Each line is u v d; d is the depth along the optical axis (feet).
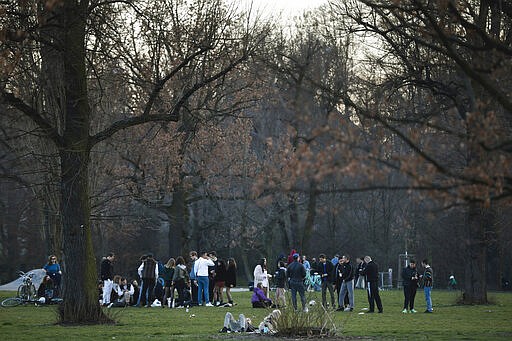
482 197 63.00
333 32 182.19
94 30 150.51
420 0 83.97
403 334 127.75
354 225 481.05
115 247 481.05
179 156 286.87
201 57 178.70
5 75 131.44
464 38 100.32
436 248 448.65
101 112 226.17
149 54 163.43
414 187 61.21
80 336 123.85
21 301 222.28
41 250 484.74
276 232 465.47
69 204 148.15
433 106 139.85
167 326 145.18
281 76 87.92
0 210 459.73
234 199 329.52
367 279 190.70
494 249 437.58
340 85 124.88
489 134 65.21
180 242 321.32
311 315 124.57
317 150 67.31
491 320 164.04
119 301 216.54
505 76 85.51
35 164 217.56
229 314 133.90
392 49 158.10
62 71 162.50
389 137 79.15
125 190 279.49
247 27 176.14
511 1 111.75
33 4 134.82
